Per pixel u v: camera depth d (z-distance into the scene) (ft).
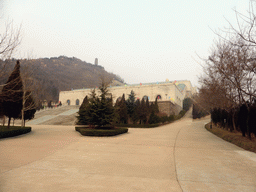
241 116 45.68
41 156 23.29
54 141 37.83
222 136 49.11
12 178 14.38
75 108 167.94
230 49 40.37
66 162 20.25
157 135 53.72
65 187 12.57
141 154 25.66
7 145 31.53
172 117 149.28
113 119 59.77
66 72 588.91
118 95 201.16
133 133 59.98
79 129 55.83
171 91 181.98
